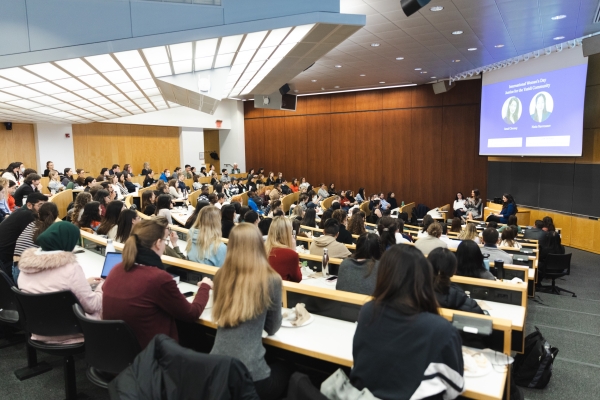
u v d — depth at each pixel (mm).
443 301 2510
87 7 5105
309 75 12148
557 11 6738
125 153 15938
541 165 10305
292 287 2646
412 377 1506
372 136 15250
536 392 3223
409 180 14586
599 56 8688
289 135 17250
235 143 18234
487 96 11438
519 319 2752
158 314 2219
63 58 5090
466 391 1738
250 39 5898
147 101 10891
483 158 13148
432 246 4406
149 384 1514
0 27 4902
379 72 11766
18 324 2994
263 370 1988
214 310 2018
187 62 6906
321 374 2479
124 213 3779
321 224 6176
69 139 14312
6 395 2896
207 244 3391
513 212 9641
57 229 2787
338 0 5336
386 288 1627
